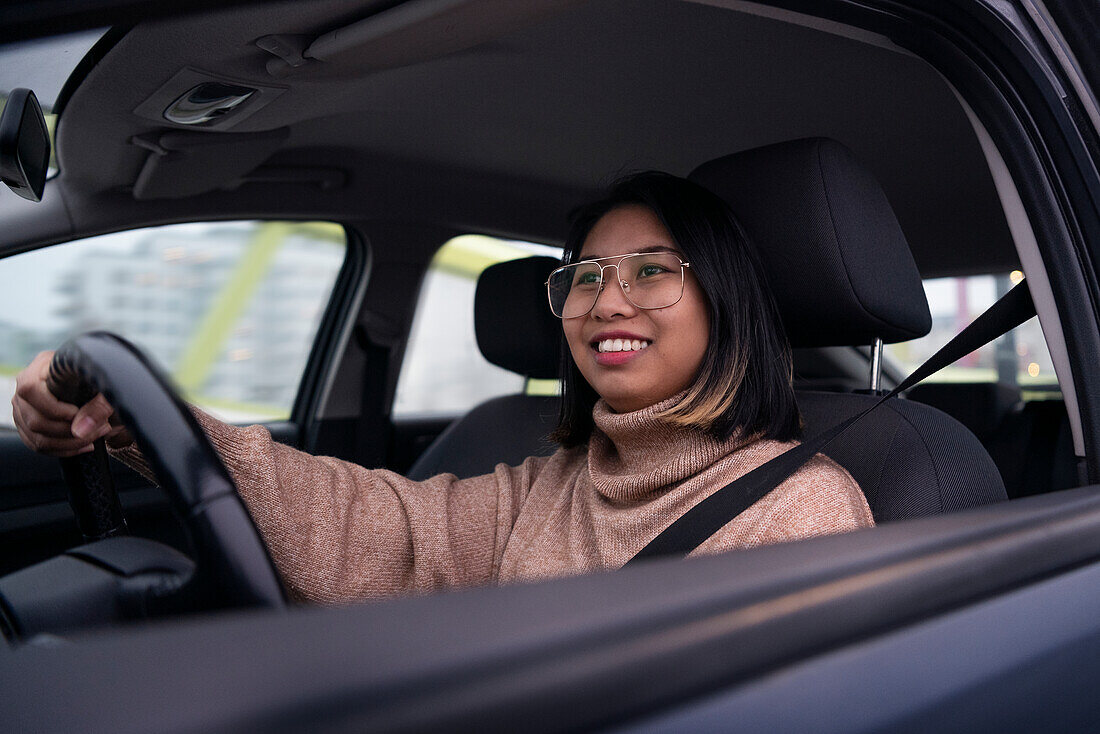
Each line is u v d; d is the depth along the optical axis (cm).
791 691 39
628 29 153
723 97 180
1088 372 95
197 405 104
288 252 245
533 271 194
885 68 165
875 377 135
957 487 119
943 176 206
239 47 130
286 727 25
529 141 207
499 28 131
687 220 114
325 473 119
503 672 30
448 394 280
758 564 43
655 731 33
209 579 50
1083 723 60
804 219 127
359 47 131
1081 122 96
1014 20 95
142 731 25
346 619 32
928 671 46
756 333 116
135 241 196
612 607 35
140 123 153
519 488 137
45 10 63
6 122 85
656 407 111
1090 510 70
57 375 67
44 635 47
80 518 76
